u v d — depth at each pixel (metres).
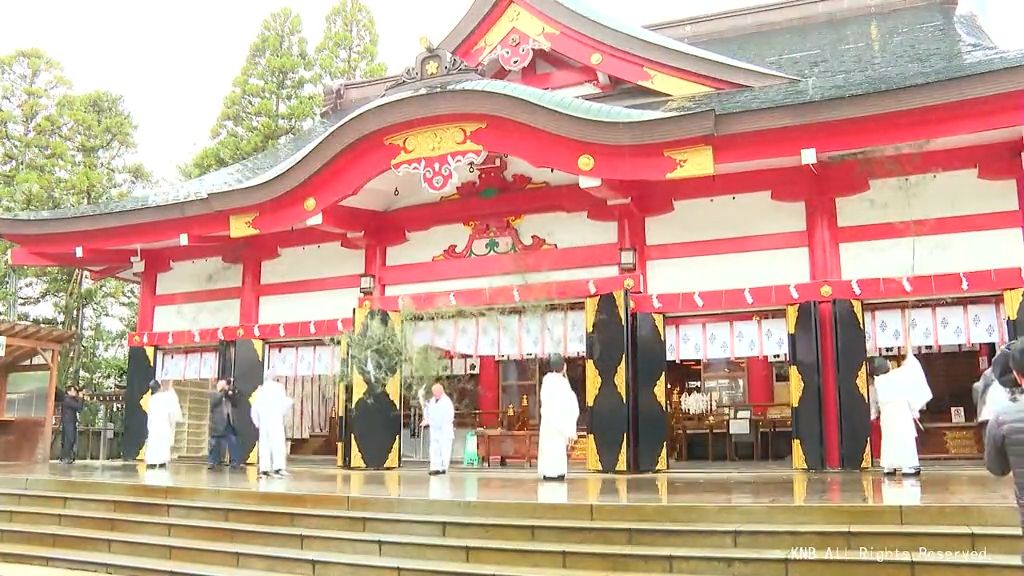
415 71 15.82
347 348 16.34
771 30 20.42
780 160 13.02
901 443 11.80
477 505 9.02
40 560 9.86
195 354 18.80
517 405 19.95
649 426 13.82
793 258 13.88
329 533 9.03
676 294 14.02
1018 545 6.95
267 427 13.95
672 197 14.69
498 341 15.51
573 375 20.69
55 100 29.59
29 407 19.12
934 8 18.98
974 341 12.95
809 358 13.21
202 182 19.33
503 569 7.75
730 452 18.19
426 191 16.47
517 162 15.66
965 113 11.72
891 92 11.75
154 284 19.47
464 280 16.06
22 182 26.75
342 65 32.00
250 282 18.20
